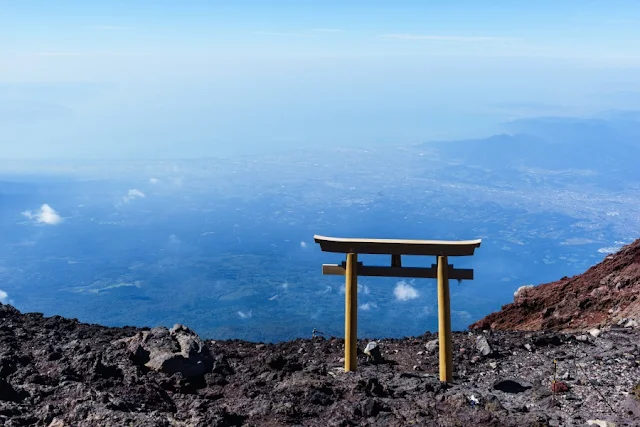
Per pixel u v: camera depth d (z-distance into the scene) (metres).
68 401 9.24
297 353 15.02
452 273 12.15
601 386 11.85
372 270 12.60
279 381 11.34
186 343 11.65
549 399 11.16
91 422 8.65
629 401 10.70
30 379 10.09
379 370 13.59
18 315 15.02
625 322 17.67
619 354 13.86
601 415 10.34
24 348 12.19
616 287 21.39
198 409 9.74
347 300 12.58
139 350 11.54
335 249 12.63
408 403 10.38
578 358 13.95
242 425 9.38
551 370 13.09
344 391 10.91
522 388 12.17
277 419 9.56
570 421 10.00
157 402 9.89
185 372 11.25
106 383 10.19
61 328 14.08
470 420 9.58
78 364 10.83
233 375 11.68
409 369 14.06
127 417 8.77
